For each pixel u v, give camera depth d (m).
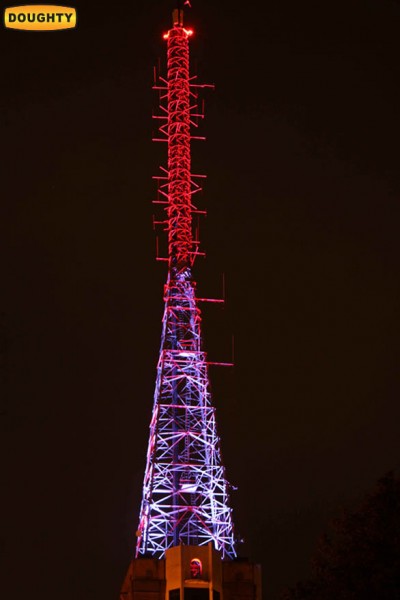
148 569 160.12
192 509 166.00
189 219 189.00
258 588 162.25
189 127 193.00
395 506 73.38
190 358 178.12
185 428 172.12
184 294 183.38
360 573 71.50
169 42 196.88
